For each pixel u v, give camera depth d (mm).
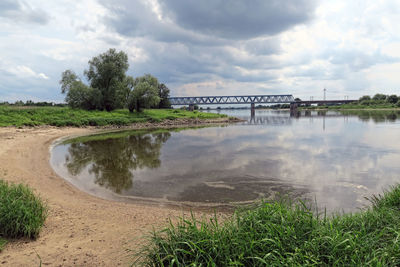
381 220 3982
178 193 7867
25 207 4492
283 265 2736
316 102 129500
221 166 11492
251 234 3215
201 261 2867
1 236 4145
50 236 4355
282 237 3221
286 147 16625
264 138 21828
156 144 18922
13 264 3404
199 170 10820
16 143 16391
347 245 3074
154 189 8281
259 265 2787
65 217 5324
